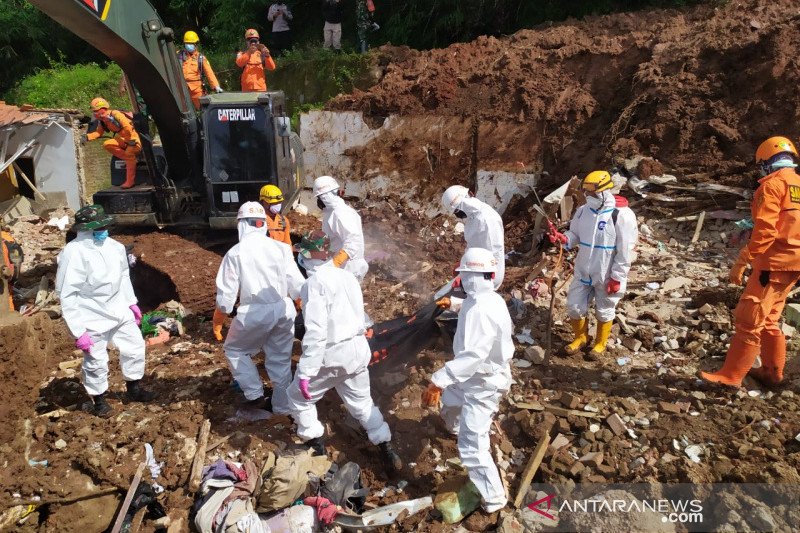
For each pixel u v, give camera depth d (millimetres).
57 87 18344
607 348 6742
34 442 5523
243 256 5508
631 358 6562
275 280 5613
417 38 16906
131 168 9438
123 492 5039
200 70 10883
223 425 5723
